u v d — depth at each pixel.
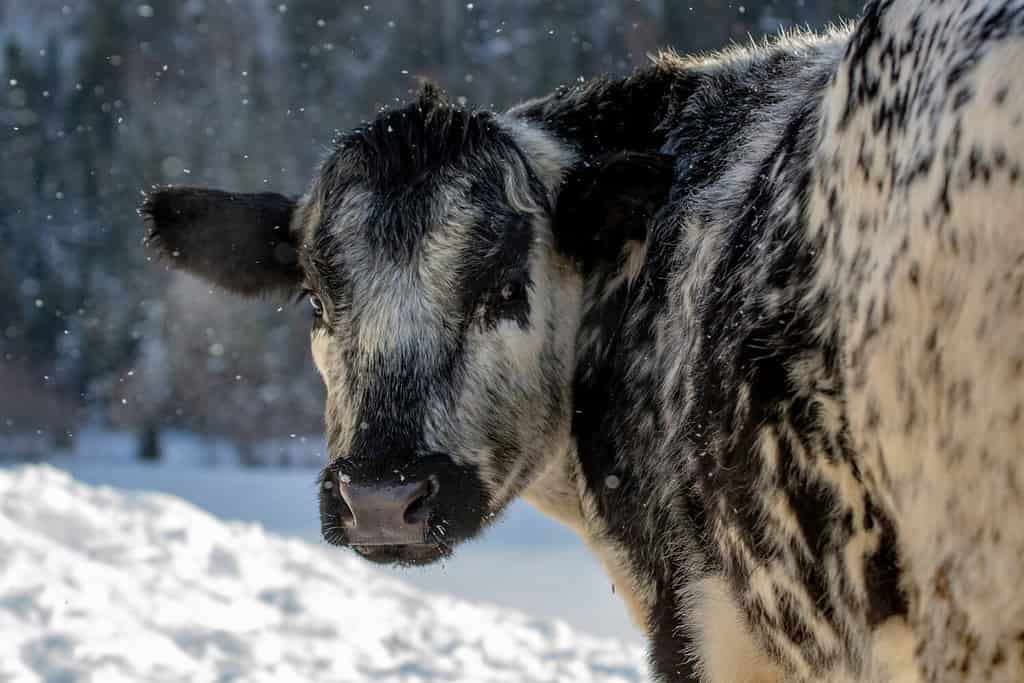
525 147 5.45
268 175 83.69
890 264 3.38
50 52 117.44
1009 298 3.04
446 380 5.07
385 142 5.30
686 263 4.77
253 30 102.50
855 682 3.86
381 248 5.13
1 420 70.31
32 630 9.46
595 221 5.15
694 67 5.56
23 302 80.44
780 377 3.91
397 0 86.88
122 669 9.04
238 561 13.14
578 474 5.47
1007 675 3.16
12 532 11.41
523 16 75.50
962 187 3.12
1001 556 3.13
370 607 12.57
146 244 6.09
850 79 3.66
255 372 64.12
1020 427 3.05
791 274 3.90
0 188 91.56
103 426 71.25
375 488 4.83
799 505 3.89
